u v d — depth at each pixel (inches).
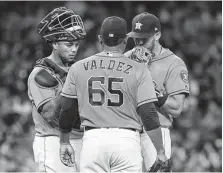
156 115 582.9
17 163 1225.4
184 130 1401.3
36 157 657.0
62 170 649.6
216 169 1296.8
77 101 599.8
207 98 1519.4
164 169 591.5
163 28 1680.6
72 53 653.3
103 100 581.3
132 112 585.6
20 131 1342.3
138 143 589.0
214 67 1615.4
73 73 593.9
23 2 1834.4
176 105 660.7
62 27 645.9
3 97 1509.6
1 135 1315.2
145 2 1747.0
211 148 1337.4
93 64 589.6
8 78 1546.5
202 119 1439.5
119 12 1720.0
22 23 1769.2
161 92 667.4
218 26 1771.7
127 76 581.0
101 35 597.9
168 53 677.3
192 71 1624.0
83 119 591.5
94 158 579.5
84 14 1721.2
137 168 582.9
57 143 652.1
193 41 1707.7
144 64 595.8
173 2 1779.0
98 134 579.8
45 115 641.6
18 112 1440.7
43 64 655.1
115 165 584.4
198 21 1764.3
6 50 1685.5
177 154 1273.4
